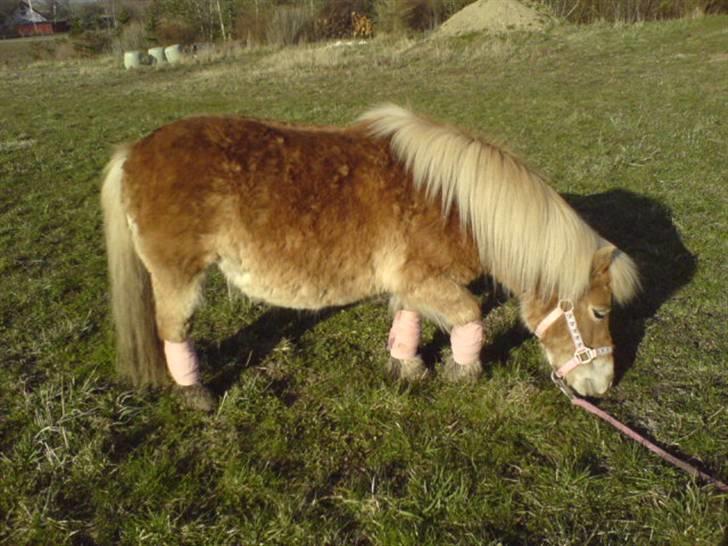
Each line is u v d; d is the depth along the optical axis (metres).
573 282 2.94
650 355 3.62
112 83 16.42
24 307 4.21
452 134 2.98
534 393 3.27
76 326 3.93
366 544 2.48
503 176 2.91
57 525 2.49
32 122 10.75
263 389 3.36
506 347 3.80
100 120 10.88
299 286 2.89
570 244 2.94
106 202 2.95
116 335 3.77
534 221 2.91
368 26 24.27
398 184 2.83
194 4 27.14
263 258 2.80
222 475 2.82
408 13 23.78
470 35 19.42
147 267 2.93
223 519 2.56
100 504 2.61
